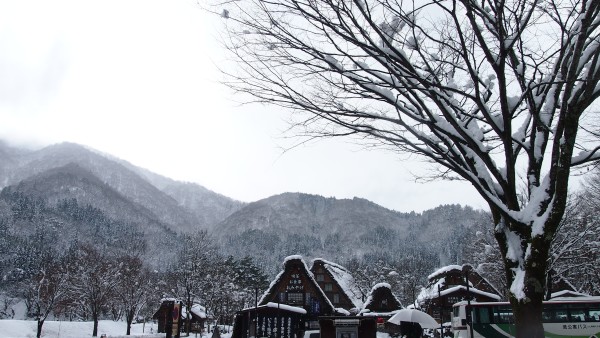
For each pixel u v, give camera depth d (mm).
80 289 56562
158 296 70188
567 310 25625
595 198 32562
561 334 25094
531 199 7102
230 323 84188
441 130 7426
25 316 77688
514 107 7109
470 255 55250
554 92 7719
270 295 47688
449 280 52125
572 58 7070
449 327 38312
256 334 38656
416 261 92125
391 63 7203
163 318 60188
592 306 25562
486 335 26922
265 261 188250
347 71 7426
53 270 52656
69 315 75938
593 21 6812
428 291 56719
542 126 7387
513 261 6883
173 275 65000
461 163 7754
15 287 89125
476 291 45156
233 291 78438
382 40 7375
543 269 6457
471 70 6840
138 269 58625
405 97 7859
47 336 53000
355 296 60875
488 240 41344
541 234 6508
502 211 6980
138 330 67688
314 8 6996
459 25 6816
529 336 6191
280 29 7352
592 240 31312
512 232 7121
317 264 59156
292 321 39188
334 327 29047
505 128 7117
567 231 30422
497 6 6570
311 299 47625
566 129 6836
